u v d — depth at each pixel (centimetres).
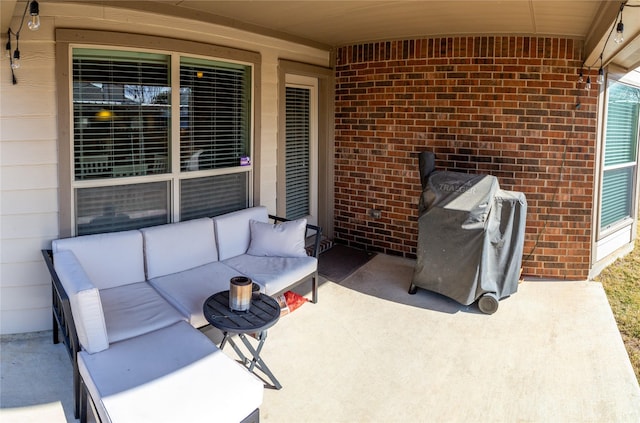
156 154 408
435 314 412
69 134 354
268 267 399
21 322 361
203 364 248
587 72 472
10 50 325
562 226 495
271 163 511
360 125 576
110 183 380
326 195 605
